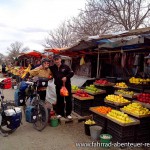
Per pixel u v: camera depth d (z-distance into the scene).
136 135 4.95
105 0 15.01
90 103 7.00
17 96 6.34
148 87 6.45
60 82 6.38
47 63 6.42
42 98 6.35
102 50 9.09
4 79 5.94
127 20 14.33
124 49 8.02
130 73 8.92
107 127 5.41
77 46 8.27
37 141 5.15
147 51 7.71
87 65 11.22
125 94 6.38
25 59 23.53
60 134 5.61
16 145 4.93
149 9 13.88
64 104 6.53
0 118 5.33
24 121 6.66
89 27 17.08
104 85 7.50
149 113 5.06
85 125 5.54
